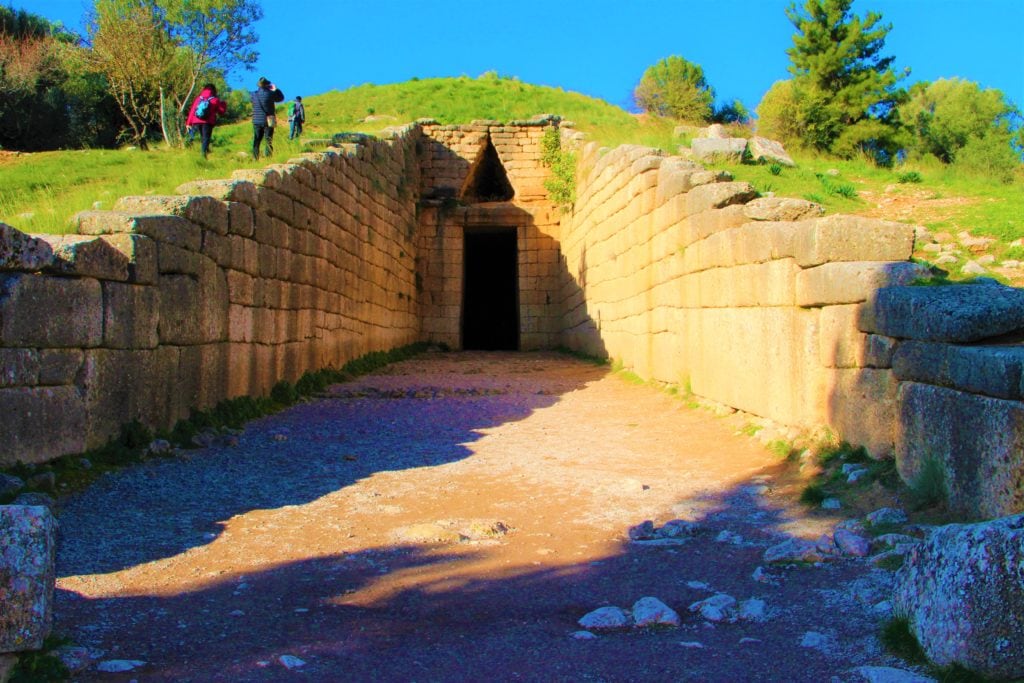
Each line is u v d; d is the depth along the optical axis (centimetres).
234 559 579
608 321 1925
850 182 1658
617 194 1802
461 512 707
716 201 1126
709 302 1159
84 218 885
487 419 1216
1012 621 359
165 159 1755
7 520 368
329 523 668
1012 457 515
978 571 369
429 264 2744
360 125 2712
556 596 515
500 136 2773
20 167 1680
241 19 2609
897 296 688
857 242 818
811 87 3288
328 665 414
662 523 671
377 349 2106
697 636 449
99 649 425
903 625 420
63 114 3192
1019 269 1031
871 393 732
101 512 673
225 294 1120
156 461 856
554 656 425
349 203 1802
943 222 1293
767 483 764
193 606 493
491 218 2759
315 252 1547
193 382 1020
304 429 1112
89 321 791
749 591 514
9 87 3012
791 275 895
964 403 572
